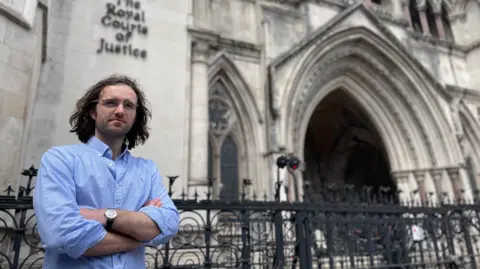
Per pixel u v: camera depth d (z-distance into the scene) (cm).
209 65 1438
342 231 811
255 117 1493
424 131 1870
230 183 1447
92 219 201
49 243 185
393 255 888
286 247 835
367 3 2009
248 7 1697
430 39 2202
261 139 1466
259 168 1423
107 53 1036
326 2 1802
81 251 188
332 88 1866
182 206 603
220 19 1587
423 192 1812
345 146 2644
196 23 1420
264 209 676
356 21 1739
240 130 1515
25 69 716
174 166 1030
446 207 981
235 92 1532
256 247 855
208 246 621
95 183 223
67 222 186
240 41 1554
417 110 1889
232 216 904
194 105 1238
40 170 211
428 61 2111
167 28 1161
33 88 820
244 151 1488
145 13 1140
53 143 905
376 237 884
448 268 929
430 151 1853
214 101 1497
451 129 1842
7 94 664
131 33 1093
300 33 1662
